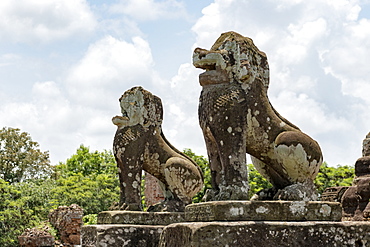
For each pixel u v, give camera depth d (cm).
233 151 666
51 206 2438
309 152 698
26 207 2288
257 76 707
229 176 660
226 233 588
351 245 635
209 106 684
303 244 614
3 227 2166
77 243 2033
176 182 1019
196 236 582
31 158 3203
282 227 610
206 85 702
